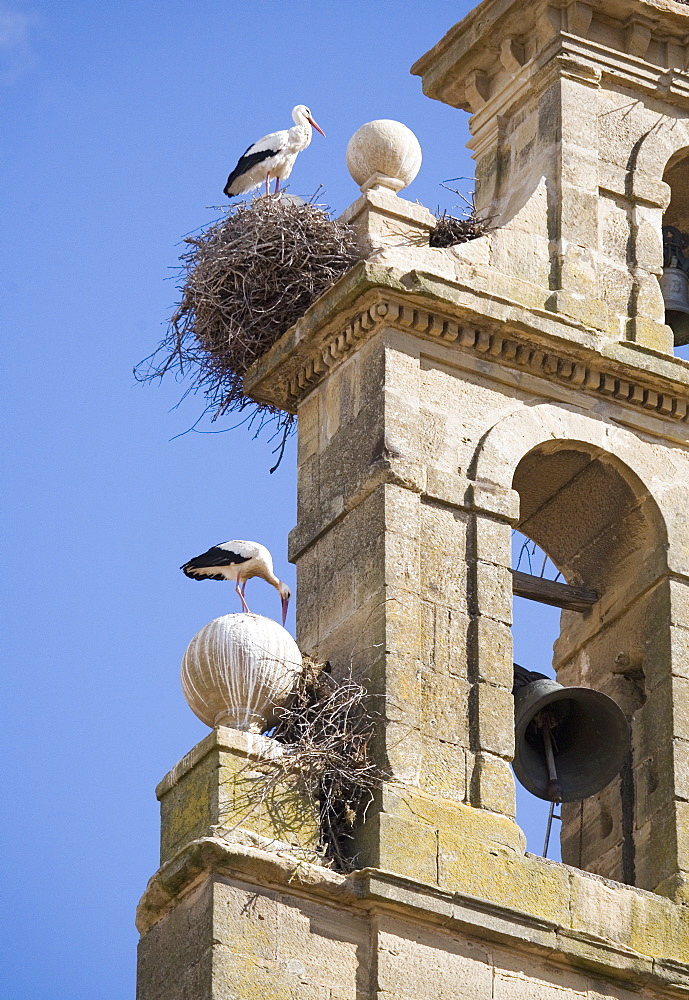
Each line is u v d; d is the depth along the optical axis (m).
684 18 25.09
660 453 23.41
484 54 25.41
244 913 19.97
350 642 21.80
